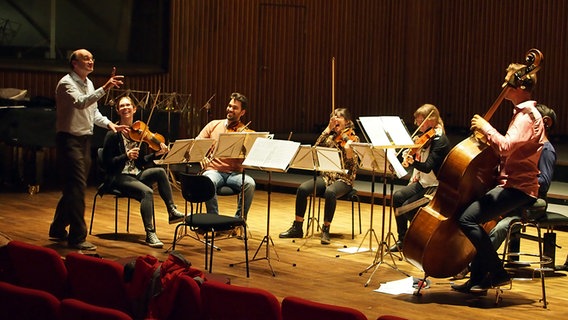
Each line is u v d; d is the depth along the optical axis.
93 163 10.40
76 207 6.38
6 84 10.32
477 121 5.01
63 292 4.43
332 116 7.15
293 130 12.84
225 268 5.99
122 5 11.08
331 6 13.02
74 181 6.38
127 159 6.69
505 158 5.11
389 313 4.95
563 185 9.35
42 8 10.51
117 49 11.09
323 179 7.18
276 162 5.80
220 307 3.81
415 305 5.14
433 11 13.80
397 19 13.61
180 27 11.65
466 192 5.13
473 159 5.07
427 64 13.84
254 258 6.27
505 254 5.39
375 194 9.12
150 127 9.96
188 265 4.23
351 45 13.24
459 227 5.15
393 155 5.95
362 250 6.71
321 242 6.94
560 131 13.09
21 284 4.59
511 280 5.68
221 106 12.14
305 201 7.10
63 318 3.49
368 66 13.43
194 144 6.31
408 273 5.98
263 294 3.66
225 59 12.12
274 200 9.21
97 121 6.66
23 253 4.45
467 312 5.01
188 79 11.78
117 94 10.94
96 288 4.27
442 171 5.18
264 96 12.52
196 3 11.78
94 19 10.88
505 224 5.85
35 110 8.97
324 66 13.03
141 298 4.12
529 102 5.04
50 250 4.38
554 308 5.16
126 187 6.72
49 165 10.54
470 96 13.67
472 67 13.64
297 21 12.73
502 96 5.05
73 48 10.76
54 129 9.05
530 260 6.48
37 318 3.64
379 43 13.49
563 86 13.05
